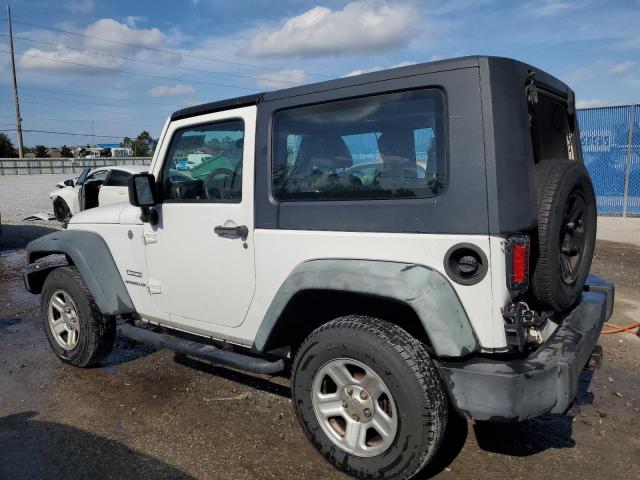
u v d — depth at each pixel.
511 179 2.53
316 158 3.08
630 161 12.12
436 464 3.12
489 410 2.51
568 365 2.60
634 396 3.96
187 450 3.30
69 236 4.44
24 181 33.84
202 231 3.59
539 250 2.70
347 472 2.90
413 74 2.72
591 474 3.00
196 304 3.72
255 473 3.05
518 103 2.61
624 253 8.90
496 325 2.54
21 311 6.57
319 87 3.05
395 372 2.61
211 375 4.46
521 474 3.01
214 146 3.58
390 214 2.76
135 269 4.14
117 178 11.30
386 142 2.83
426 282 2.56
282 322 3.14
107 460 3.20
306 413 3.02
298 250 3.10
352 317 2.87
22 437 3.48
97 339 4.44
